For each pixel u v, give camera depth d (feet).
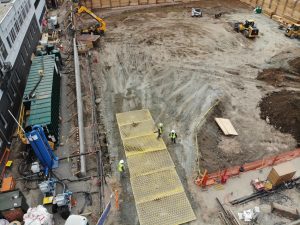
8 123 72.38
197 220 56.54
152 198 60.34
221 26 135.33
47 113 69.51
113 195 60.64
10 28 82.48
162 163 67.92
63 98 88.43
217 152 71.46
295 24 125.39
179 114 82.89
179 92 91.91
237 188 62.23
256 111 84.69
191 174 65.46
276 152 71.77
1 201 52.60
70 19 136.36
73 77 98.53
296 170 64.75
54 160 66.80
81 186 61.98
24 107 74.49
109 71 103.04
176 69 103.30
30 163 66.64
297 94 87.30
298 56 109.29
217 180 63.41
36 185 62.18
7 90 73.92
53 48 106.42
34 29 112.68
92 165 67.00
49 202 56.75
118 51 115.14
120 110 84.69
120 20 144.46
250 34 122.11
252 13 151.74
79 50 111.86
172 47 117.19
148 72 102.17
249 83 96.12
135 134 76.02
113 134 76.48
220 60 108.88
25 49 95.55
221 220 56.44
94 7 161.27
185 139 74.59
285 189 62.08
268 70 102.47
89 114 82.84
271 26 136.26
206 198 60.34
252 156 70.64
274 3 144.56
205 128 77.92
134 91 92.73
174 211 57.93
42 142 59.57
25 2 102.17
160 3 167.12
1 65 72.23
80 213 56.90
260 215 57.16
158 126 77.87
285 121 78.95
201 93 91.20
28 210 52.21
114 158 69.41
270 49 116.57
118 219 56.49
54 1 153.07
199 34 127.75
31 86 79.20
